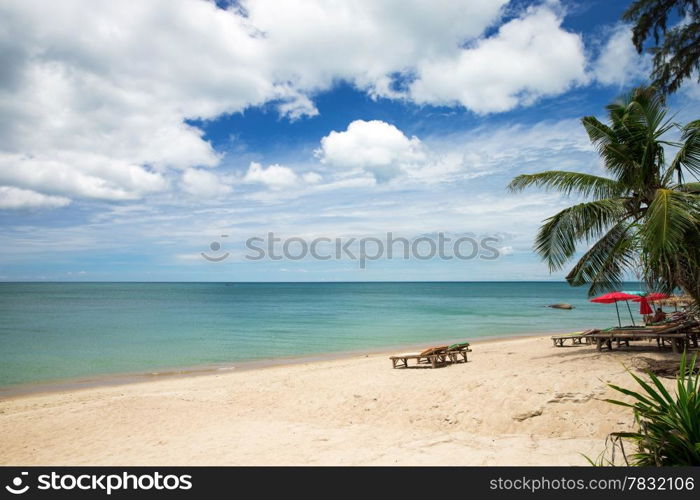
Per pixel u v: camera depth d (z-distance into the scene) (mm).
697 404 3586
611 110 10539
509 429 6719
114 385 13641
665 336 11039
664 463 3607
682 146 9586
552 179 11305
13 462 6684
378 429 7277
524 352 14719
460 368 12102
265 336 26078
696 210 8602
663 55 14602
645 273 9242
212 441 7051
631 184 10523
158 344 23016
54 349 21453
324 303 69875
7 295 108062
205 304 67625
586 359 11266
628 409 6672
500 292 137000
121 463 6207
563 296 100250
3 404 11258
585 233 10594
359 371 12922
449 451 5641
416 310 50000
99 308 57250
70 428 8391
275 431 7457
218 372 15523
